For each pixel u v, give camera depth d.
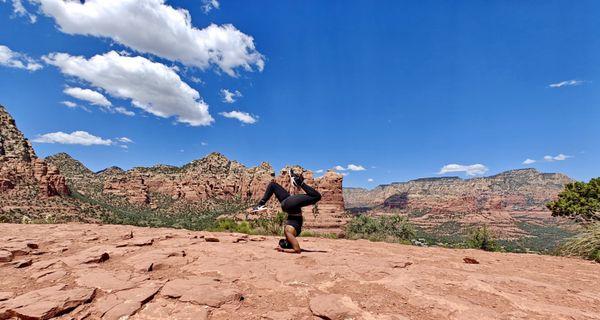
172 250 5.57
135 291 3.56
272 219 17.56
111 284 3.79
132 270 4.39
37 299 3.24
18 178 106.94
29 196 101.31
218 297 3.44
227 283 3.93
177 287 3.70
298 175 5.95
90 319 2.97
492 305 3.49
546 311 3.34
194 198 190.88
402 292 3.77
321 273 4.45
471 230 26.58
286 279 4.15
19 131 132.38
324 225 103.19
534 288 4.28
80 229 8.34
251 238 8.27
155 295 3.51
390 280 4.23
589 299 3.88
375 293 3.74
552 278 5.11
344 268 4.73
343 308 3.25
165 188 197.62
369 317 3.10
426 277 4.47
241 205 178.75
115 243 6.40
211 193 196.12
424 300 3.52
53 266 4.54
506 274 5.24
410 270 4.95
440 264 5.82
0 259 4.69
